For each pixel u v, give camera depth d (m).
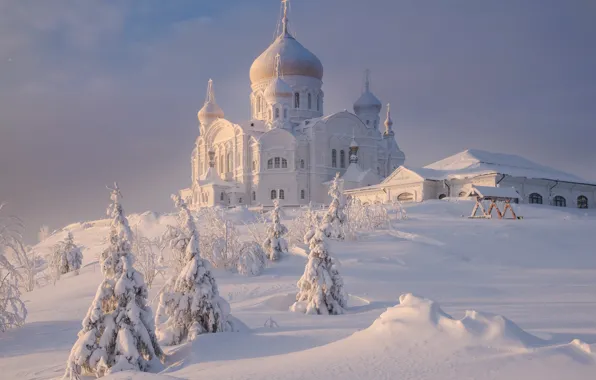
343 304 22.52
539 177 80.50
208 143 114.62
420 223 51.00
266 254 37.78
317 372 9.95
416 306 11.53
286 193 102.44
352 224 45.78
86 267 44.16
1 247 22.95
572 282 28.86
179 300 16.62
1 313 20.91
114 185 14.94
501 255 37.09
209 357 13.61
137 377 10.41
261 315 21.69
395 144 127.06
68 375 13.17
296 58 113.75
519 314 19.48
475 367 9.33
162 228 57.72
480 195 55.12
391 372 9.52
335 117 108.75
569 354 9.42
